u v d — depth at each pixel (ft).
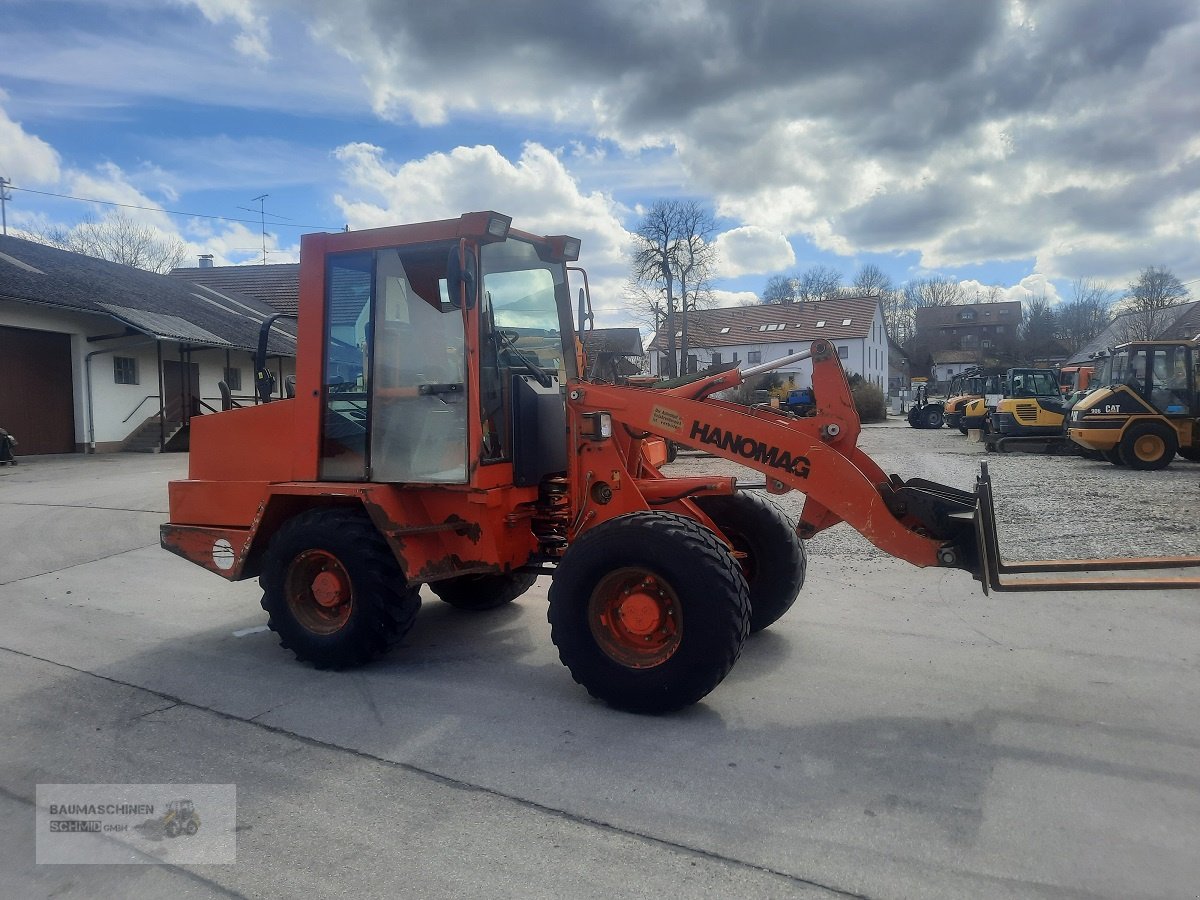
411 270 14.85
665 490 15.37
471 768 11.31
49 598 21.58
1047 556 23.49
